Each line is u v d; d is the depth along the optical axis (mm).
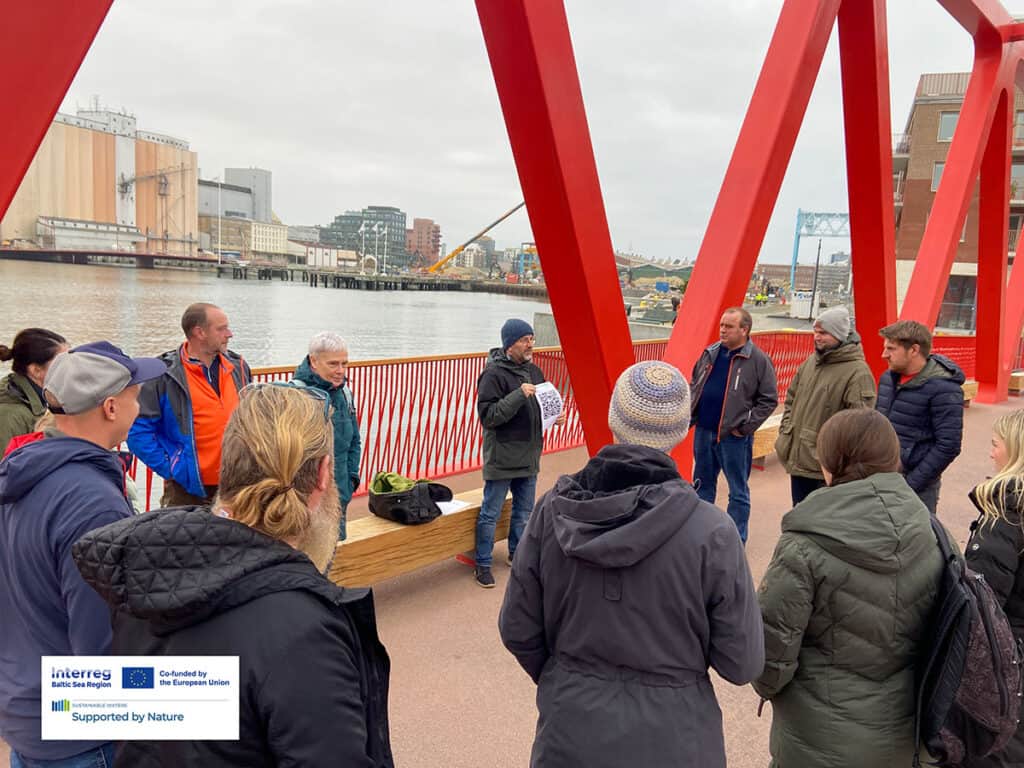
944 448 3990
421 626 3971
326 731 1115
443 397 6809
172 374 3094
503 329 4398
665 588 1603
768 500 6633
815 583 1914
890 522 1856
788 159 5793
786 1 5652
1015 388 13961
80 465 1659
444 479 6762
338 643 1184
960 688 1894
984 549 2176
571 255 4395
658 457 1702
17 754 1717
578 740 1619
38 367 3062
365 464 6125
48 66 2045
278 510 1209
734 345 4988
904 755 1954
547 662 1818
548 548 1726
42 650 1626
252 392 1348
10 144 2006
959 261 40562
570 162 4121
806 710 1980
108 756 1719
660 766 1573
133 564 1110
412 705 3242
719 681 3615
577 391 5016
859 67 6547
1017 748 2119
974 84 9688
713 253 5598
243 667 1097
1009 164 10945
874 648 1899
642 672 1631
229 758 1118
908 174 41844
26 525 1581
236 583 1125
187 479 3117
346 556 3924
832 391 4434
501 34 3811
